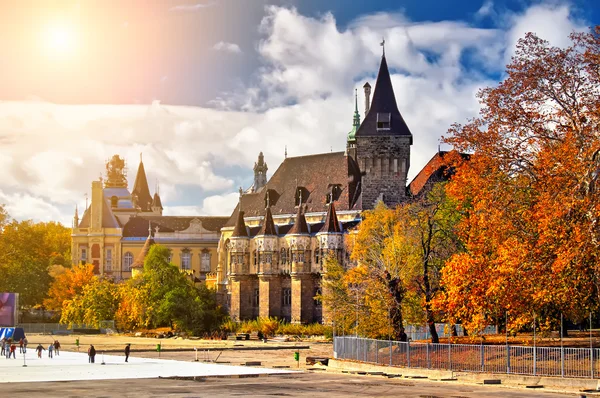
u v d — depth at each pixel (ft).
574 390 219.61
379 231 388.16
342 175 631.56
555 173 234.38
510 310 239.91
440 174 445.78
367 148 595.06
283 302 626.64
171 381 252.21
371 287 326.44
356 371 280.92
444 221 327.06
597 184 229.25
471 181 253.44
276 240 626.64
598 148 226.79
